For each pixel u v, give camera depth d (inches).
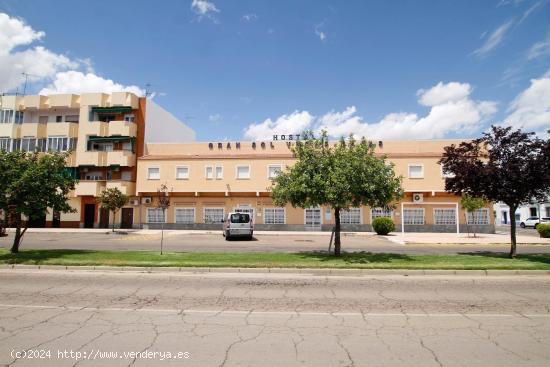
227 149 1373.0
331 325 230.7
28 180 512.7
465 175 529.0
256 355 178.4
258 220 1306.6
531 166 492.4
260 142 1363.2
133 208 1374.3
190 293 327.3
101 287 353.1
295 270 445.4
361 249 713.0
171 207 1343.5
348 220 1270.9
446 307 279.6
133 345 191.3
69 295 316.8
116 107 1419.8
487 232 1228.5
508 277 419.5
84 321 236.1
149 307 275.1
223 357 175.3
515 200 531.8
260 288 352.2
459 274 437.1
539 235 1103.0
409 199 1256.8
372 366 166.1
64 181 559.5
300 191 515.2
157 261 481.7
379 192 514.6
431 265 460.8
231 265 455.5
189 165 1336.1
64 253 556.4
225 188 1309.1
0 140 1466.5
